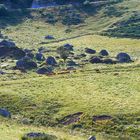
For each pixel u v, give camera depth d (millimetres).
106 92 89125
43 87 93125
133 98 83750
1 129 58469
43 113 76625
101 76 107250
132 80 101438
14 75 111312
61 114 75750
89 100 82125
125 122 71688
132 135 67562
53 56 146250
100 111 75562
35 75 111938
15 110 78062
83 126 71188
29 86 93875
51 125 72312
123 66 123000
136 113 74500
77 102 80875
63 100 82312
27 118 74625
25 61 124500
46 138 55781
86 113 75125
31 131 61062
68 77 105938
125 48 169000
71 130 69938
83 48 168750
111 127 70188
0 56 142250
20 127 64125
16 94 85562
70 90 90438
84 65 129750
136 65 123625
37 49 163750
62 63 132875
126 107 77500
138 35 191750
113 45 176375
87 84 97000
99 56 146250
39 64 130500
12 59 139125
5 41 151500
